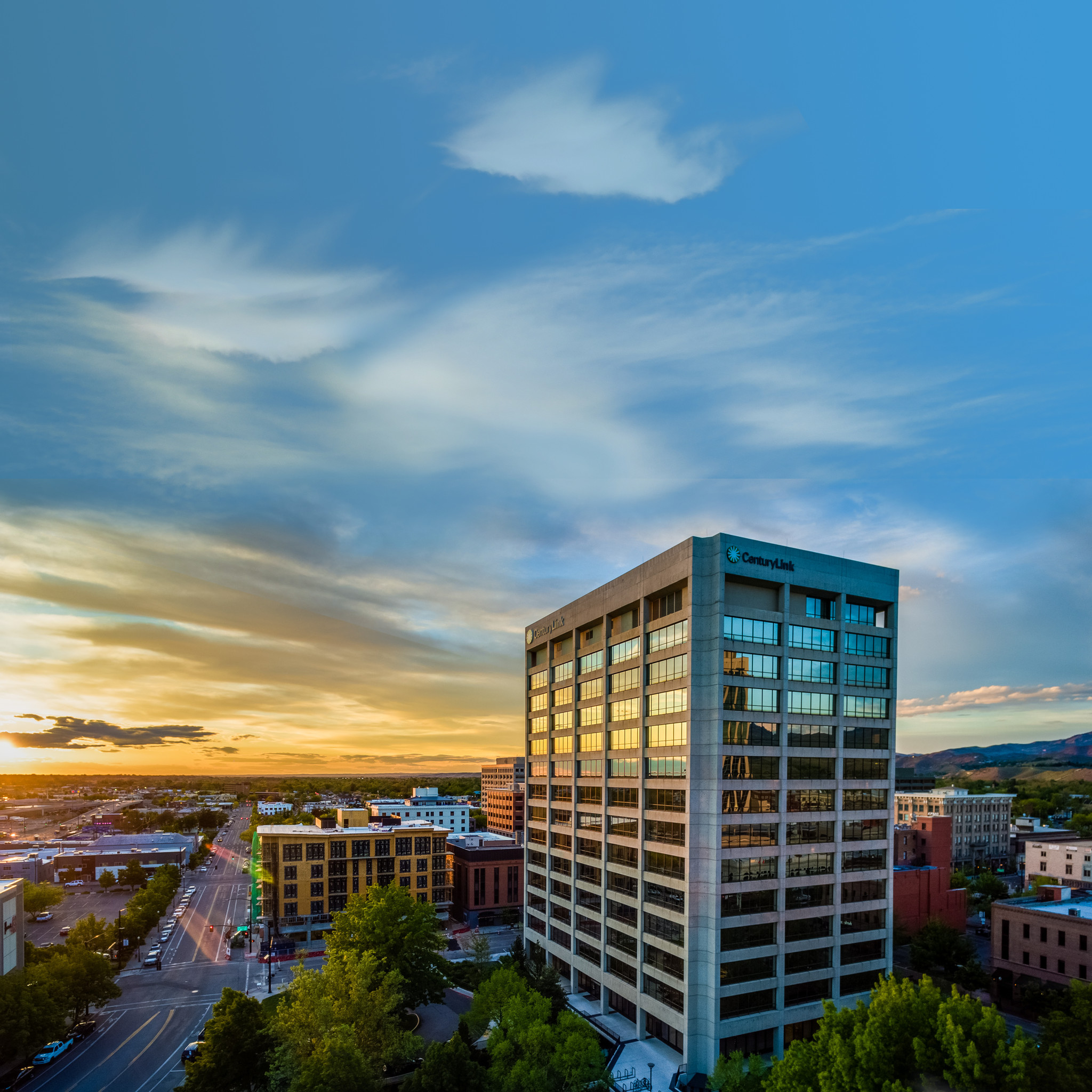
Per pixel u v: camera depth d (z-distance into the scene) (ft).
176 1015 331.16
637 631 294.05
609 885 302.86
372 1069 216.95
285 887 470.80
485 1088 200.23
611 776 307.37
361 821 554.46
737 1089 195.42
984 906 486.38
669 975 256.93
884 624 293.84
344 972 245.86
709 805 248.32
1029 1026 292.61
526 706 403.54
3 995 260.62
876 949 273.75
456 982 363.56
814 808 264.52
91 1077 263.08
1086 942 296.92
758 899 248.93
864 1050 159.33
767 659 261.24
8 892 299.38
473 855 517.14
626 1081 234.79
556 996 287.89
